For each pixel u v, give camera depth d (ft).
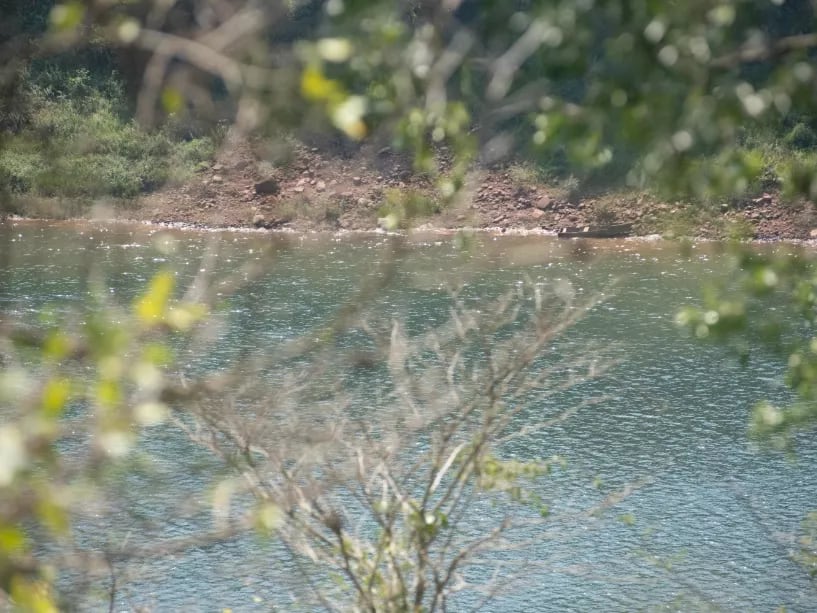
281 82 30.94
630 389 228.22
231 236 384.88
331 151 414.21
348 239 374.22
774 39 43.06
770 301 148.77
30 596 25.22
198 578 120.06
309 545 79.82
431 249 242.78
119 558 47.62
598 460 192.44
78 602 42.63
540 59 40.52
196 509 44.27
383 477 88.38
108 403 25.88
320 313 263.29
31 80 404.57
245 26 32.32
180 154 411.34
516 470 87.25
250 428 70.79
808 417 79.51
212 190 404.98
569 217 405.80
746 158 44.55
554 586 142.61
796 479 182.70
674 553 154.81
